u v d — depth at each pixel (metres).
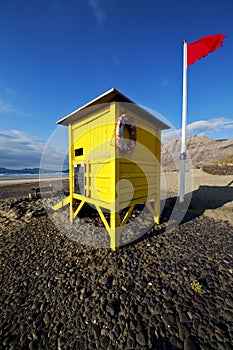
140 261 3.16
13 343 1.79
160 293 2.38
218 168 18.09
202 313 2.05
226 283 2.56
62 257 3.41
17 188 15.18
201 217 5.68
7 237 4.34
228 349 1.65
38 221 5.30
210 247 3.67
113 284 2.59
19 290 2.54
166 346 1.70
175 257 3.29
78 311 2.15
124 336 1.82
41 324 1.99
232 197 8.38
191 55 6.45
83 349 1.71
